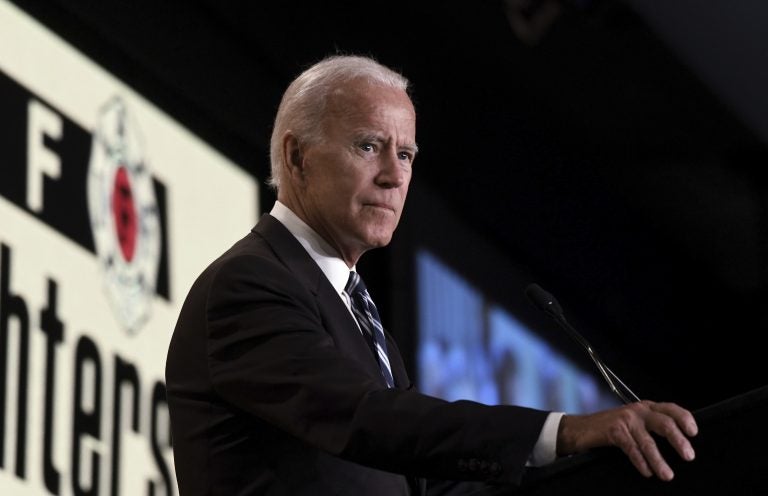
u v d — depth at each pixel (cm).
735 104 1667
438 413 495
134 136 1254
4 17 1138
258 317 547
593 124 1741
